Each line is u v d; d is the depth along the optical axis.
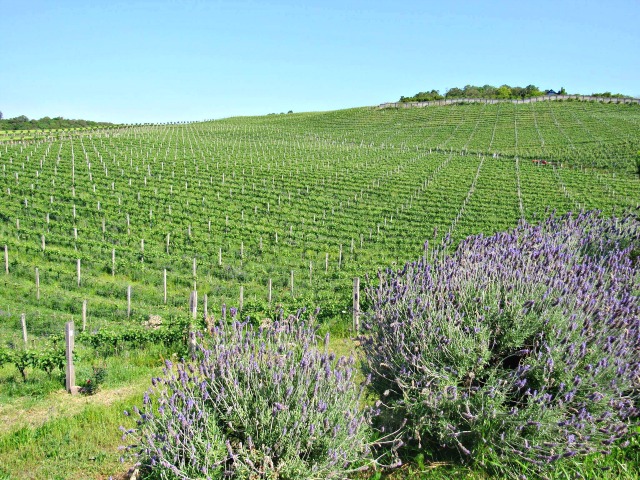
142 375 9.52
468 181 46.16
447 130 95.69
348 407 4.20
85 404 8.09
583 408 4.12
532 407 4.39
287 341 5.00
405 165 54.59
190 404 3.91
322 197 37.62
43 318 15.09
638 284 6.98
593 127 89.56
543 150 69.75
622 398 4.53
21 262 20.00
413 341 5.07
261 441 4.03
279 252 25.08
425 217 33.44
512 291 5.34
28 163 42.03
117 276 20.34
